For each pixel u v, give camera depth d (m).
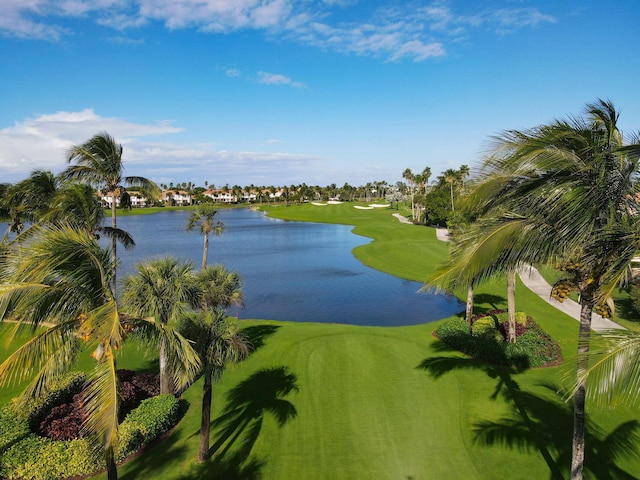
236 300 17.98
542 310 25.36
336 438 11.95
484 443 11.49
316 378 15.79
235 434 12.23
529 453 10.98
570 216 7.50
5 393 14.45
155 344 9.66
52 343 7.87
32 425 11.90
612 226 7.24
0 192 22.25
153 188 19.25
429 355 18.02
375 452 11.27
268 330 22.23
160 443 11.81
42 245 7.68
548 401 13.68
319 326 23.44
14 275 7.49
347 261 49.53
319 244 64.94
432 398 14.09
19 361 7.48
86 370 16.16
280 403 13.98
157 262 13.12
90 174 17.70
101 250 8.57
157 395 14.20
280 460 10.99
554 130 7.49
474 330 20.23
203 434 10.89
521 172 7.70
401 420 12.80
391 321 27.44
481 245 7.83
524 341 17.58
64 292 7.94
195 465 10.78
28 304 7.52
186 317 11.05
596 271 7.79
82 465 10.13
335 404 13.84
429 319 27.58
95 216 16.28
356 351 18.47
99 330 7.24
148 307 12.01
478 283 9.16
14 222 23.03
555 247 7.93
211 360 10.61
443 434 12.02
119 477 10.26
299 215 119.00
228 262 49.62
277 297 33.84
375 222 94.69
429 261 45.56
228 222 108.81
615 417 12.50
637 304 22.02
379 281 38.97
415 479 10.17
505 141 7.77
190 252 57.50
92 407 7.10
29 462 9.92
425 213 89.56
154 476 10.32
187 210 158.50
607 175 7.46
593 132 7.43
